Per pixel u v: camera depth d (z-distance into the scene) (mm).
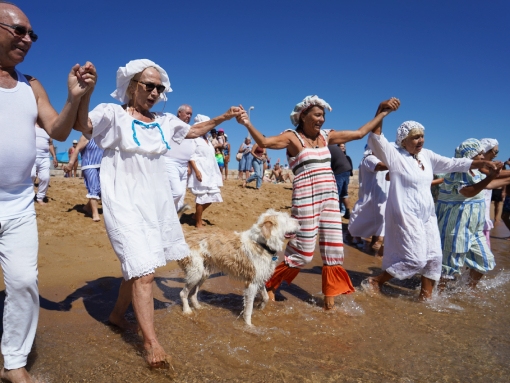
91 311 4266
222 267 4426
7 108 2572
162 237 3480
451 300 5332
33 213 2840
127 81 3408
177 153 7098
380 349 3820
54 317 4043
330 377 3270
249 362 3420
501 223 13219
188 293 4473
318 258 7379
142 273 3109
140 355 3402
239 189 14219
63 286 4875
